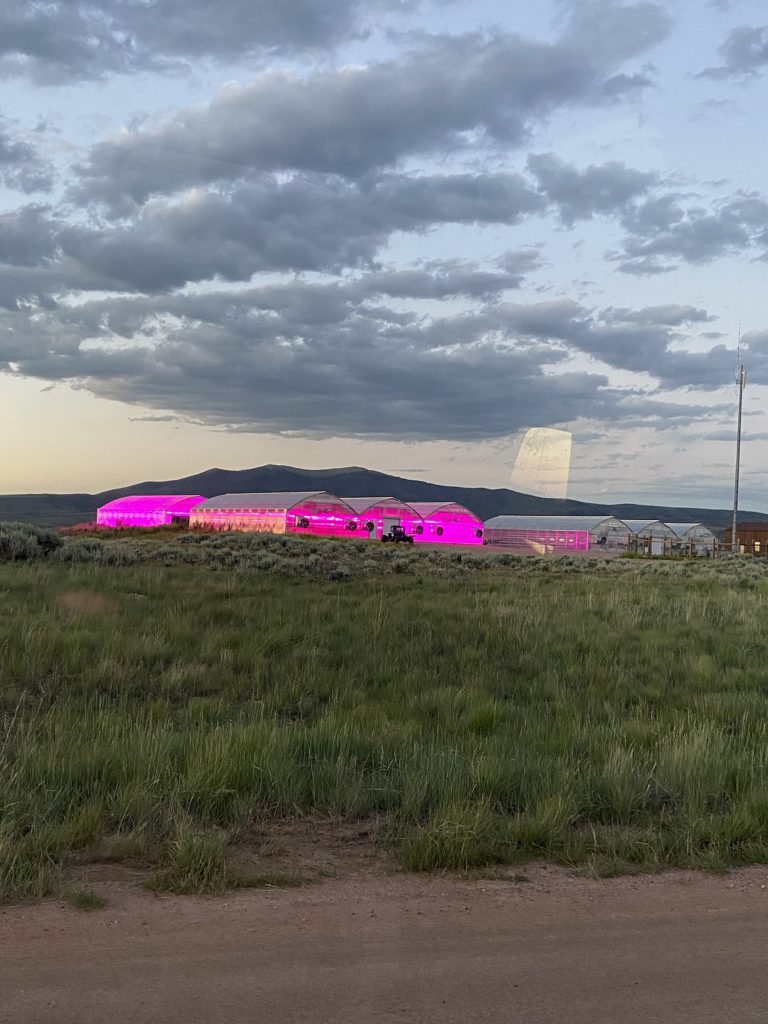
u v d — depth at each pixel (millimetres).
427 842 5926
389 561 30672
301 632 14344
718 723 9977
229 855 5773
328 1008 3719
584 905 5129
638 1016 3699
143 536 46312
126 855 5750
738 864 6000
